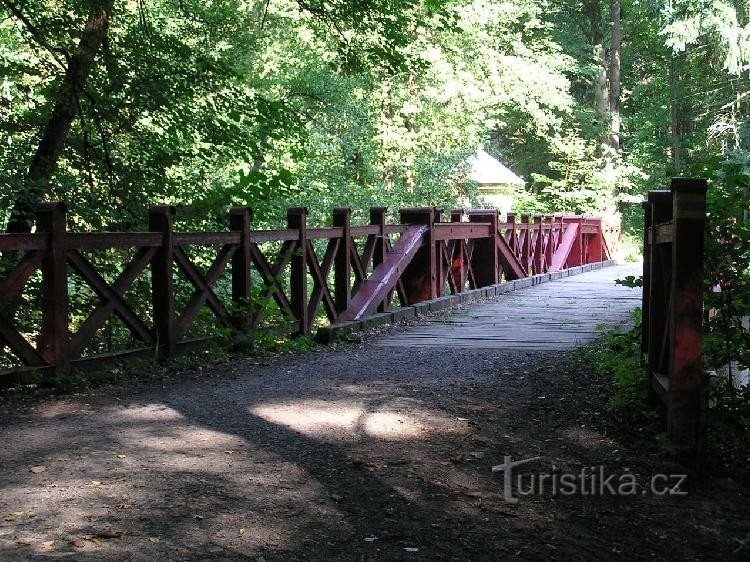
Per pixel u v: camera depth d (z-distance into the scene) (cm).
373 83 1747
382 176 2030
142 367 609
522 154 3372
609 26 3228
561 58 2705
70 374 562
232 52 1143
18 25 977
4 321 523
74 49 891
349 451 409
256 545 297
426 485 364
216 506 331
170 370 623
